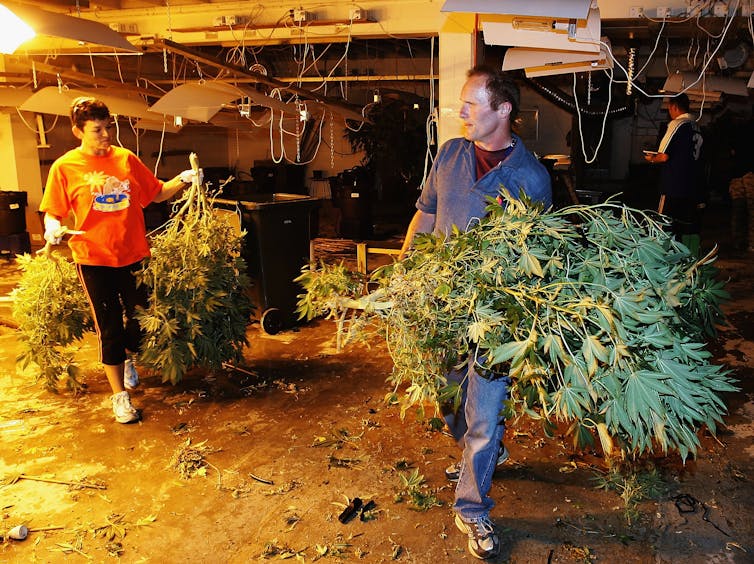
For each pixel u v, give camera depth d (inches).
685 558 102.3
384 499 118.7
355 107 403.9
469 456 98.6
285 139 553.0
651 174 538.3
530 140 543.8
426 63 505.7
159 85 364.2
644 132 564.1
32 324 159.9
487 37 129.6
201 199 167.3
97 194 141.8
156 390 167.0
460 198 101.9
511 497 118.6
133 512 115.6
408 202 511.5
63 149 382.0
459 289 90.3
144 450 137.1
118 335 147.4
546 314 83.9
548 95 318.3
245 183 510.6
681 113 235.9
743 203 353.7
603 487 121.9
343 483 124.1
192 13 244.7
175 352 156.6
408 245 113.8
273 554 104.0
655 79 432.1
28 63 312.8
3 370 181.6
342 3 223.0
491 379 93.0
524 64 150.9
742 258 331.9
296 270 215.8
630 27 219.1
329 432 144.3
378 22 219.5
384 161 483.5
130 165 148.7
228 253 171.5
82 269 144.2
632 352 84.7
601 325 79.5
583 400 83.0
